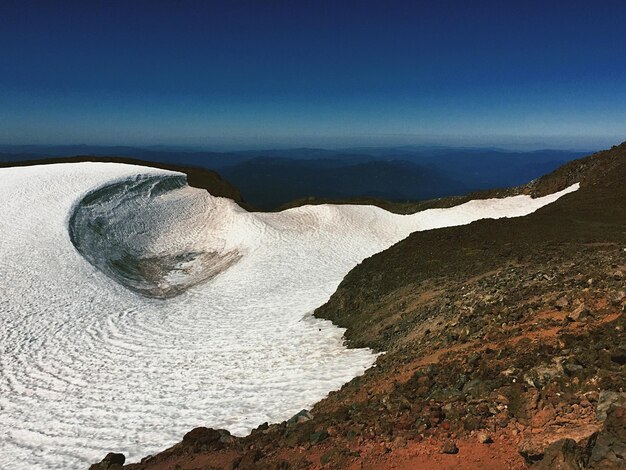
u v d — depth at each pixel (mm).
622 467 4789
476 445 6438
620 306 9461
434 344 12898
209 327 24797
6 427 14531
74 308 27141
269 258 38625
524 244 23688
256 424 11789
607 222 28562
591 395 6379
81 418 14688
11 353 20859
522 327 10633
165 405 14898
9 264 31531
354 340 18906
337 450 7477
